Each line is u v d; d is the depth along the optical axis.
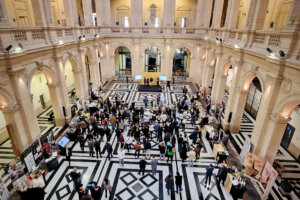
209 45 17.42
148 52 25.77
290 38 7.30
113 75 22.67
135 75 21.02
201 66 21.00
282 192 8.17
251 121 14.35
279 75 7.91
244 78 10.88
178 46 20.88
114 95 18.09
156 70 26.80
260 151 9.37
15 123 8.72
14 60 8.05
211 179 8.86
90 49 17.11
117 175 8.91
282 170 9.34
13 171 7.79
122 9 23.22
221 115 14.23
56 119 12.46
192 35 20.25
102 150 10.52
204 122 12.55
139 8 19.72
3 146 10.79
